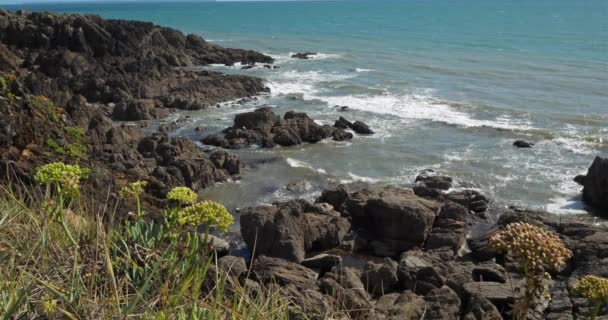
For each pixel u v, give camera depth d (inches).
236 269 575.5
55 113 843.4
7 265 170.4
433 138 1261.1
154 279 170.7
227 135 1255.5
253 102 1667.1
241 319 167.3
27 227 196.7
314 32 4249.5
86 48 2182.6
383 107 1567.4
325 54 2802.7
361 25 4869.6
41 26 2219.5
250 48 3166.8
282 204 785.6
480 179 1000.9
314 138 1238.9
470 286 541.0
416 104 1599.4
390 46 3088.1
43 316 150.3
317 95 1755.7
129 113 1450.5
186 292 168.2
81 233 190.5
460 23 4719.5
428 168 1065.5
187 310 164.9
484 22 4753.9
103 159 956.6
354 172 1051.9
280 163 1099.3
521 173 1025.5
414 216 724.7
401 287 590.6
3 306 146.9
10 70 1594.5
